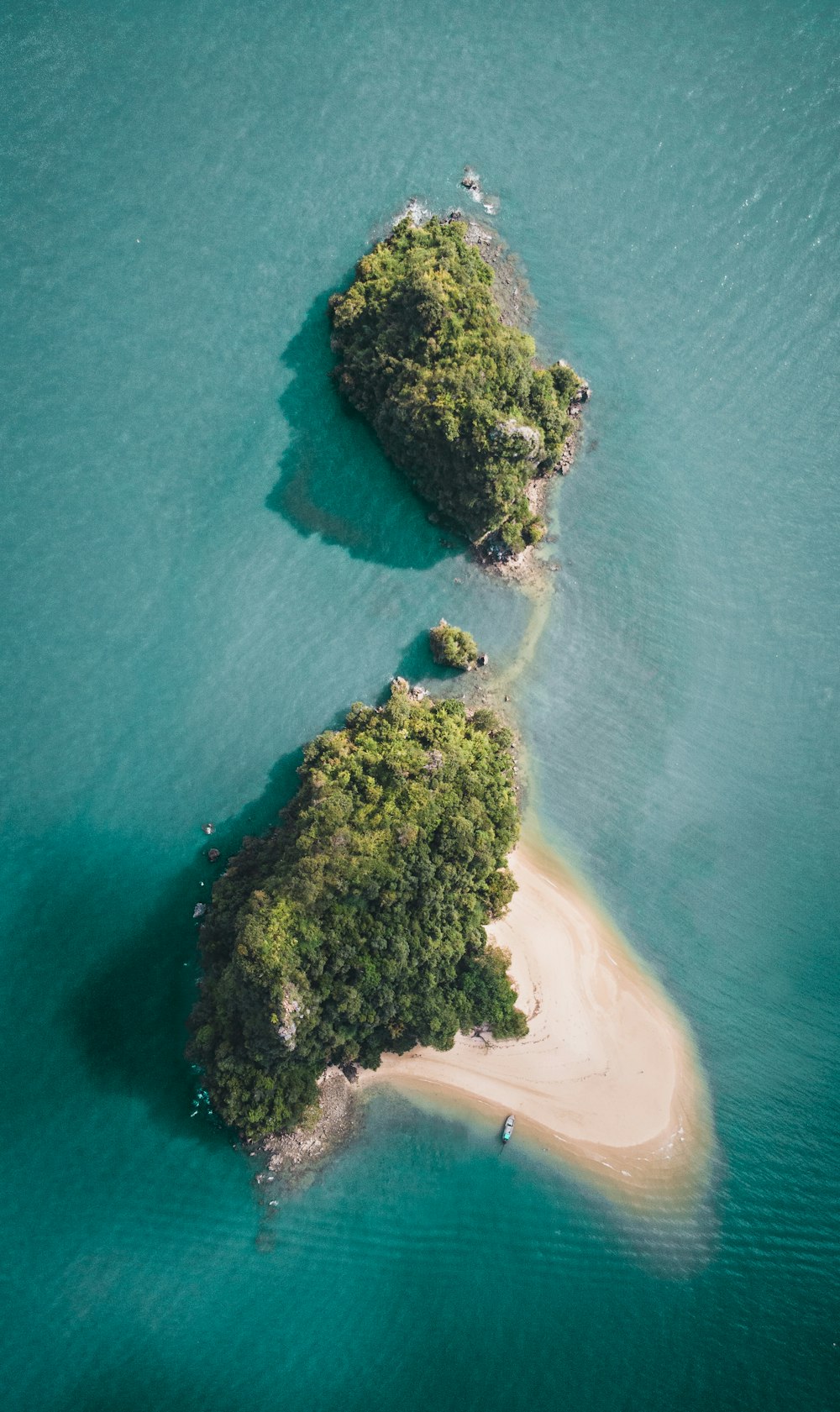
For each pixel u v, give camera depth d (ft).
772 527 329.52
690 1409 296.71
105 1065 295.89
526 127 328.49
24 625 305.32
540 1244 303.68
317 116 323.37
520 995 305.32
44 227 314.96
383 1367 293.84
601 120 331.98
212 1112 296.30
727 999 315.78
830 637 328.49
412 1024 277.85
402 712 293.02
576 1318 302.04
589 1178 307.17
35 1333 285.02
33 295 313.12
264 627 309.42
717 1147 310.86
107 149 318.65
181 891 300.40
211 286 315.58
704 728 322.55
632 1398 297.12
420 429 287.69
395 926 269.23
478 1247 302.25
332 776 284.20
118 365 312.71
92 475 310.04
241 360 313.32
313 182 320.50
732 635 325.83
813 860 321.52
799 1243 306.14
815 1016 315.78
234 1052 268.82
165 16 324.19
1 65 318.24
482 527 306.55
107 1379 284.82
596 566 321.11
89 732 303.27
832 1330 302.25
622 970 313.12
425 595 313.12
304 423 311.88
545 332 321.93
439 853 276.82
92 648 305.73
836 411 333.21
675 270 330.75
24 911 297.33
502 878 295.89
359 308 300.40
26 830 298.97
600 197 329.11
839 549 330.75
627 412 324.80
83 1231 290.76
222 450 311.88
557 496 320.09
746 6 336.70
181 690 306.35
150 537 309.42
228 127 321.73
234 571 310.04
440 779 283.18
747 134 336.08
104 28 322.55
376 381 298.15
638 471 324.60
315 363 312.91
